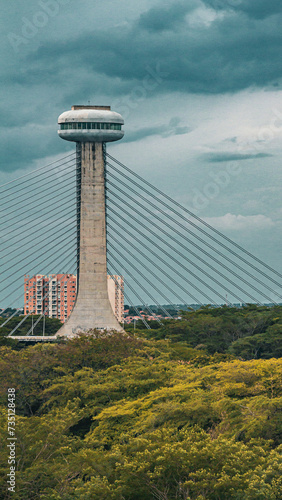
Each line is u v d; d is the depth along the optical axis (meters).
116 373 108.12
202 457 57.62
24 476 64.19
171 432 65.62
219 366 99.56
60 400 102.19
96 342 126.19
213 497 56.91
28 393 106.81
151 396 90.12
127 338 135.88
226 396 86.31
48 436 70.19
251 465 59.16
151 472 57.38
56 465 64.81
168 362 114.25
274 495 54.66
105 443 82.19
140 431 80.00
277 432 76.19
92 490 56.81
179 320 192.25
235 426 77.75
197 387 92.56
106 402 98.69
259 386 87.44
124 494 57.75
